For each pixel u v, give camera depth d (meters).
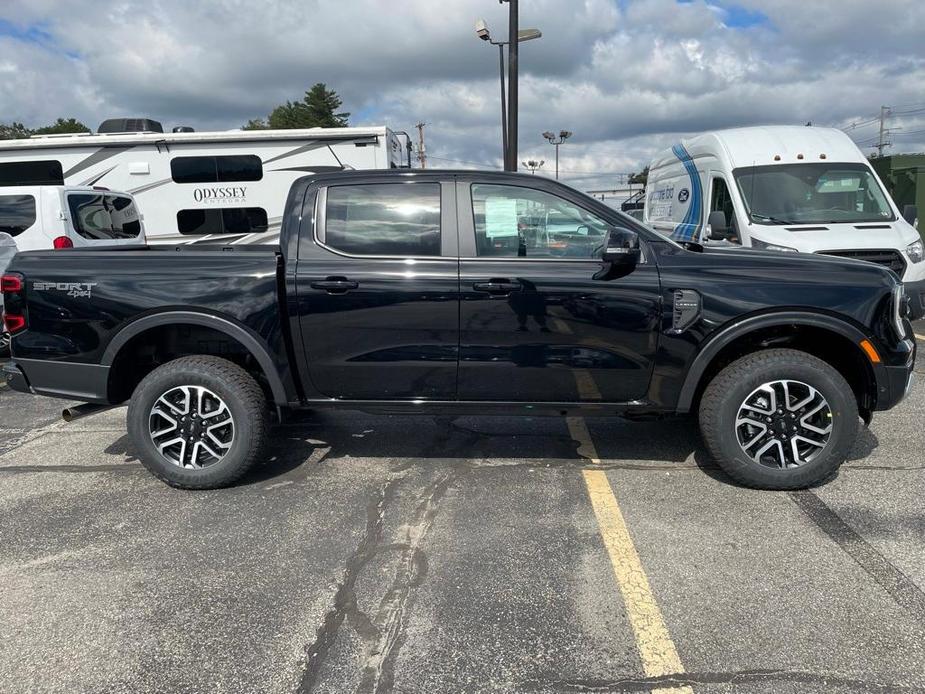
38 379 4.04
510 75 11.96
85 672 2.44
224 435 4.05
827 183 7.76
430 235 3.87
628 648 2.54
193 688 2.36
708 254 3.86
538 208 3.87
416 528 3.52
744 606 2.79
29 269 3.98
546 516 3.64
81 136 9.62
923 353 7.28
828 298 3.66
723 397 3.77
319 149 9.65
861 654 2.48
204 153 9.66
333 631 2.67
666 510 3.68
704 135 8.95
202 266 3.89
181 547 3.35
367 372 3.94
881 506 3.67
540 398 3.93
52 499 3.95
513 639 2.60
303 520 3.63
